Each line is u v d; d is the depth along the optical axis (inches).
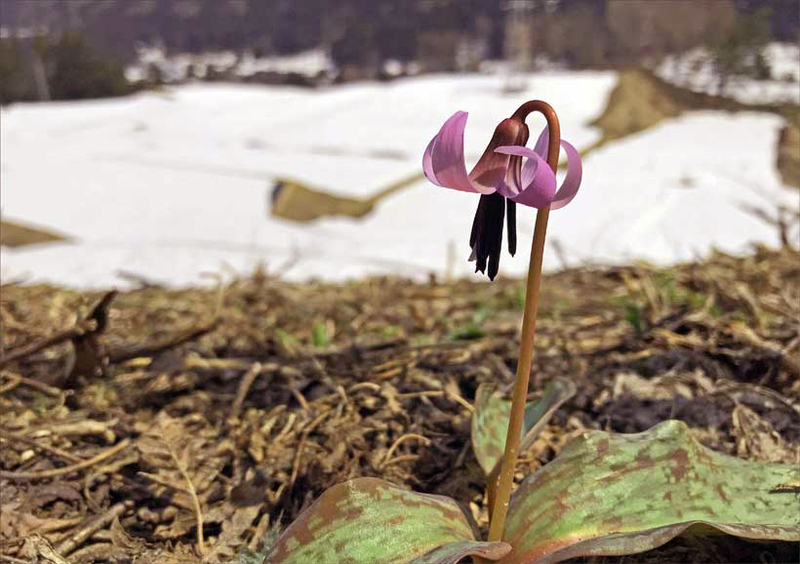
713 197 68.8
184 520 12.7
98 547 12.1
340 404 15.0
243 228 66.7
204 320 19.6
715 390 15.2
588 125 121.6
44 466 13.9
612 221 64.8
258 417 14.9
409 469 13.6
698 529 10.2
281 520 12.6
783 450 13.7
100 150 87.1
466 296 24.9
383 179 89.5
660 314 18.9
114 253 52.0
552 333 18.8
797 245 28.3
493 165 8.6
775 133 96.5
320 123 136.9
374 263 53.6
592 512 10.5
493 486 11.5
